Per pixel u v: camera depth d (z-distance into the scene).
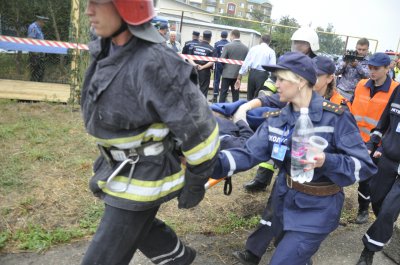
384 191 3.41
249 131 2.81
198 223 3.78
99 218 3.63
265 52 8.52
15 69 8.98
